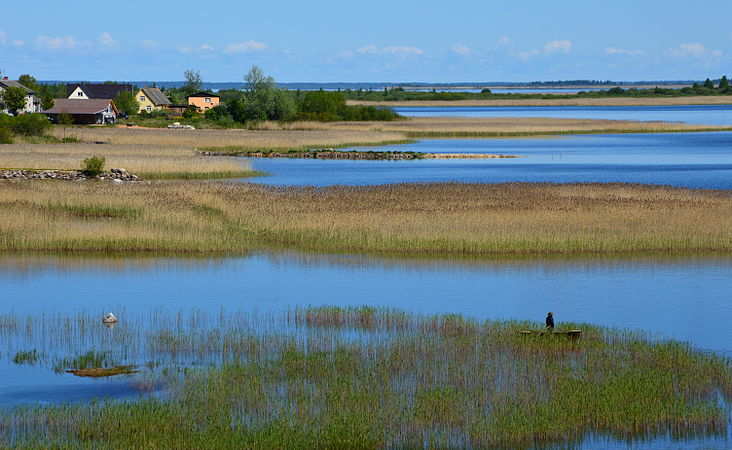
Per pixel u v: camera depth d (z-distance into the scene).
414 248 68.38
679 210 81.25
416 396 34.66
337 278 60.19
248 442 30.36
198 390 35.56
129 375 38.25
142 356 41.31
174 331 45.72
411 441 31.09
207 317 49.31
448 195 94.56
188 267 63.34
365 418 32.44
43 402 34.75
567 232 70.81
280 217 76.81
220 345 42.91
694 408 33.81
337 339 44.09
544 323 47.28
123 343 43.50
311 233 71.81
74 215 78.38
